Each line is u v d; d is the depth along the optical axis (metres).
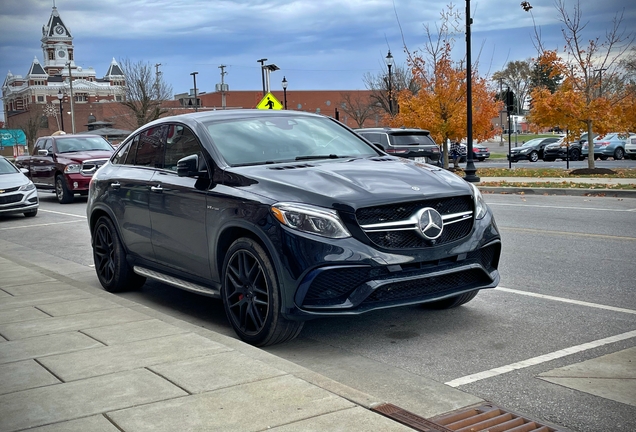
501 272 7.55
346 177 5.12
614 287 6.65
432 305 6.05
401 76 52.44
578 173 22.61
